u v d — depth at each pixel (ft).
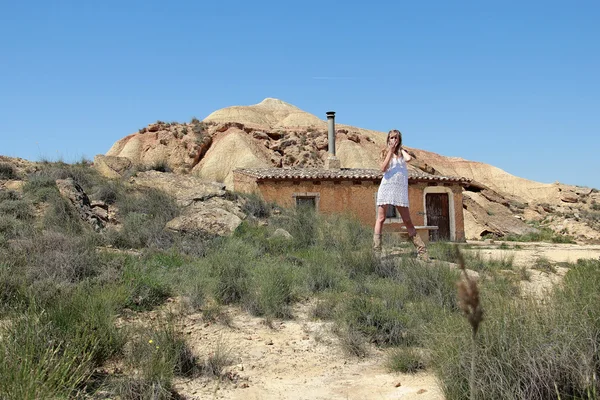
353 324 23.27
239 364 19.66
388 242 48.14
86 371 16.08
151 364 16.63
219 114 255.70
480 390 14.02
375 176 76.59
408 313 25.18
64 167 63.00
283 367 19.62
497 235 116.47
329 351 21.61
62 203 43.88
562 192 200.75
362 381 18.15
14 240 34.14
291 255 40.09
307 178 74.23
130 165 72.95
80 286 24.64
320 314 26.27
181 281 29.96
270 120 263.70
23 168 59.88
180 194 57.47
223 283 28.81
